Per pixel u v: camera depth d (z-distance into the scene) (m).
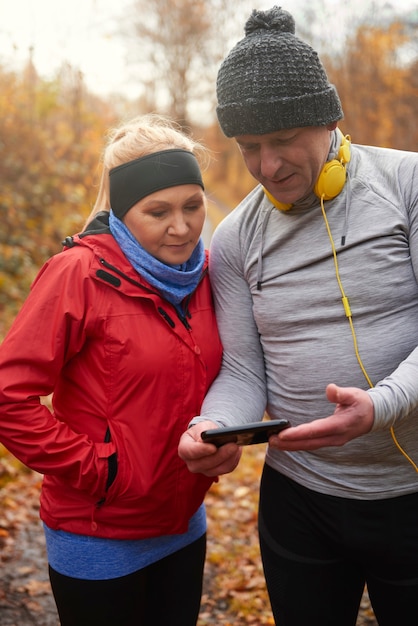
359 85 11.91
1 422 1.86
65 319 1.84
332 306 1.85
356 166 1.88
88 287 1.87
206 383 2.02
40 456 1.86
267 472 2.12
